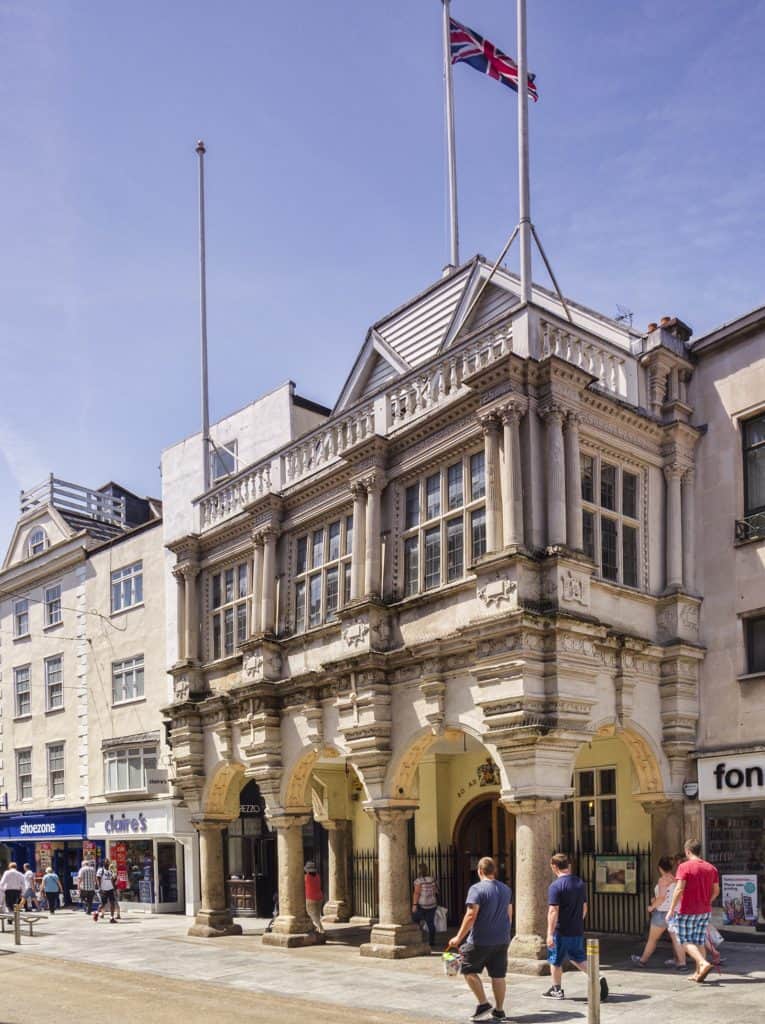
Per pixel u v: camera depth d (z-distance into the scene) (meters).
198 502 24.22
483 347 17.36
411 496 18.58
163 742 28.88
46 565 35.19
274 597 21.12
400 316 22.77
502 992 11.36
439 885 21.00
